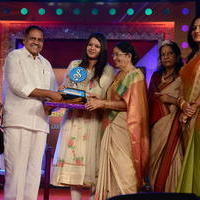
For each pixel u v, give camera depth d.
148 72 6.69
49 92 4.37
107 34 6.70
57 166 4.52
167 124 4.59
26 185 4.55
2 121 4.60
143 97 4.46
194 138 4.18
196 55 4.42
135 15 6.65
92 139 4.51
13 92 4.50
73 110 4.59
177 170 4.42
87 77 4.64
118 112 4.47
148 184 5.14
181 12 6.59
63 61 6.82
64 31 6.73
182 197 2.93
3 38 6.77
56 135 6.66
